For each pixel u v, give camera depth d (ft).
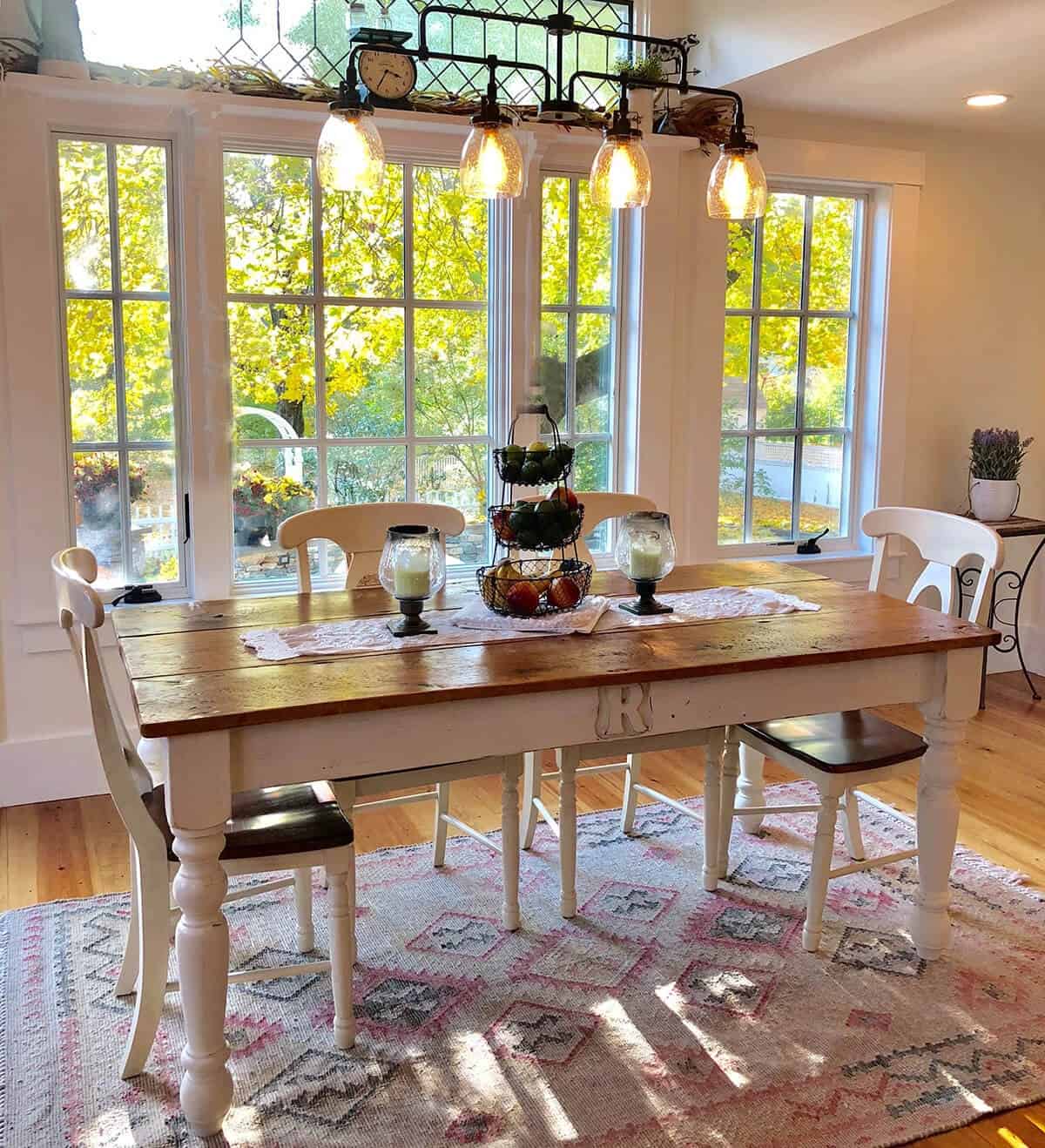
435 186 11.63
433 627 7.86
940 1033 7.32
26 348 10.30
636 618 8.16
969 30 9.57
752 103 12.48
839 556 14.06
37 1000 7.60
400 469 12.01
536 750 6.95
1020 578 15.49
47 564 10.68
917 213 13.88
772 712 7.43
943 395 14.66
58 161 10.38
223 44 10.87
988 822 10.66
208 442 11.05
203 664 6.91
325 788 7.42
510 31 11.96
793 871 9.63
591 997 7.72
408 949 8.35
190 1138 6.30
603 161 7.75
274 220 11.06
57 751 11.00
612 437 12.92
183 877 6.14
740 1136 6.34
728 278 13.35
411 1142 6.29
